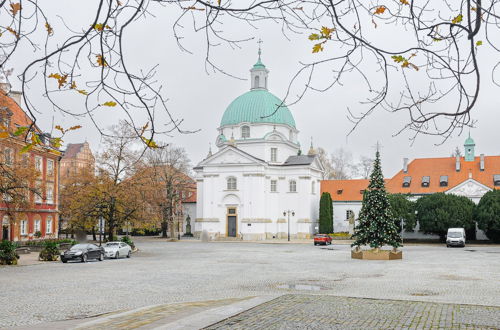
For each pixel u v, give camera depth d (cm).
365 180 9012
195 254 4784
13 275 2777
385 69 551
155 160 7831
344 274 2855
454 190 7606
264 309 1577
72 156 14125
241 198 8056
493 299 1917
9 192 3578
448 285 2355
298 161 8600
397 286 2308
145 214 5725
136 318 1417
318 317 1452
